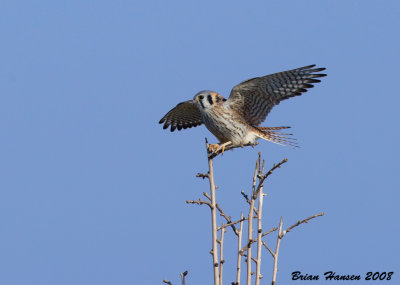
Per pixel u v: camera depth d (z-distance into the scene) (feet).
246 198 25.26
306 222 24.88
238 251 23.59
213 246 22.68
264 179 23.91
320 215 25.02
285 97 39.11
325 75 37.24
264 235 25.00
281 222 24.80
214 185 23.41
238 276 23.20
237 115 40.24
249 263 23.16
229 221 24.89
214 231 22.81
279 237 24.57
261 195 24.26
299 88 38.40
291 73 37.22
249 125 40.78
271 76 37.63
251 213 23.70
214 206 23.09
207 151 23.79
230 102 40.27
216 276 22.48
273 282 23.68
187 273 23.48
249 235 23.38
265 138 41.06
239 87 38.86
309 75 37.42
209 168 23.63
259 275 23.29
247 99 40.09
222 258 22.97
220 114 39.32
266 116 40.42
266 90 39.04
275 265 23.98
